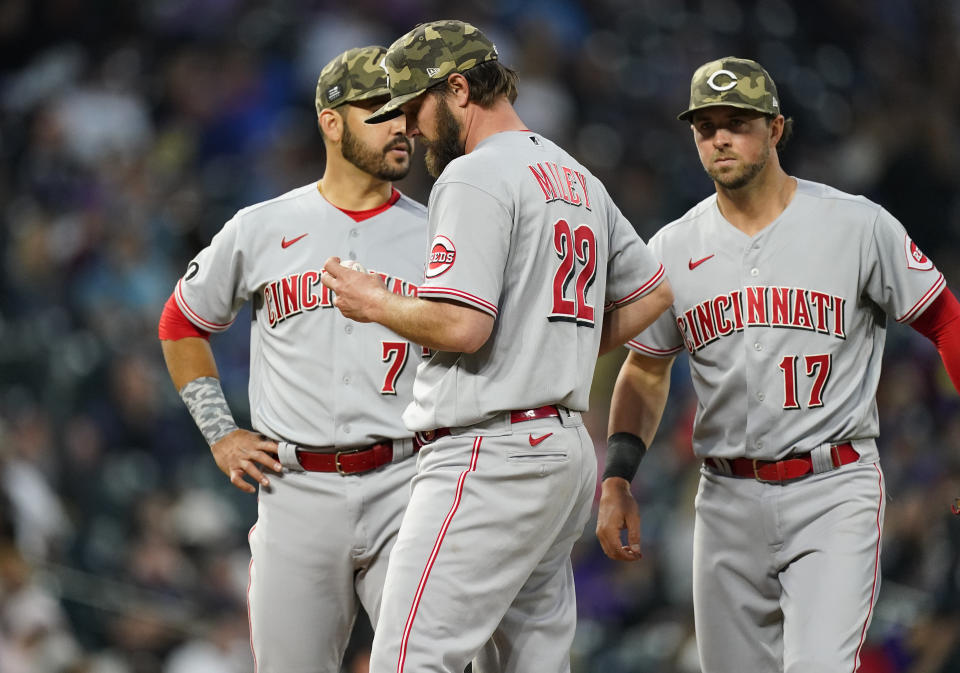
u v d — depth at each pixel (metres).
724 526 13.24
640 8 48.44
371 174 13.12
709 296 13.15
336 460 12.84
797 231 12.92
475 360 10.88
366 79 12.92
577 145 43.00
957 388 12.95
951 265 42.88
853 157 45.19
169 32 41.97
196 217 36.41
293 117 40.78
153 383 31.14
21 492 25.09
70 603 23.16
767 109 12.60
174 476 29.30
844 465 12.70
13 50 41.78
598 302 11.43
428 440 11.25
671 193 42.91
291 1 43.00
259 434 13.42
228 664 24.14
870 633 21.44
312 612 13.01
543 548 11.01
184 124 40.00
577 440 11.04
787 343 12.80
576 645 27.81
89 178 36.84
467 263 10.44
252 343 13.69
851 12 51.09
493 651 11.87
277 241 13.25
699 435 13.51
